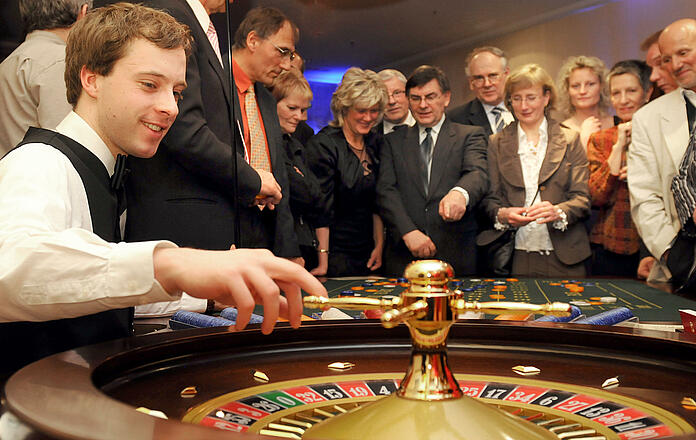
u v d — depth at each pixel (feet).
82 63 3.74
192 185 7.85
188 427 1.12
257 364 2.40
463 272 16.79
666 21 17.81
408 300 1.70
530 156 17.22
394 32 20.65
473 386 2.16
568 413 1.89
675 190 13.70
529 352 2.57
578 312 4.21
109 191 3.86
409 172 16.75
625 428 1.74
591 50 18.38
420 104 16.75
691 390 2.07
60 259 2.50
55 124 8.83
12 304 2.53
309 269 15.44
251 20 9.93
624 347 2.49
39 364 1.78
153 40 3.73
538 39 18.89
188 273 2.25
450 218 16.07
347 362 2.46
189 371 2.27
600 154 17.19
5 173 3.24
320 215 15.14
